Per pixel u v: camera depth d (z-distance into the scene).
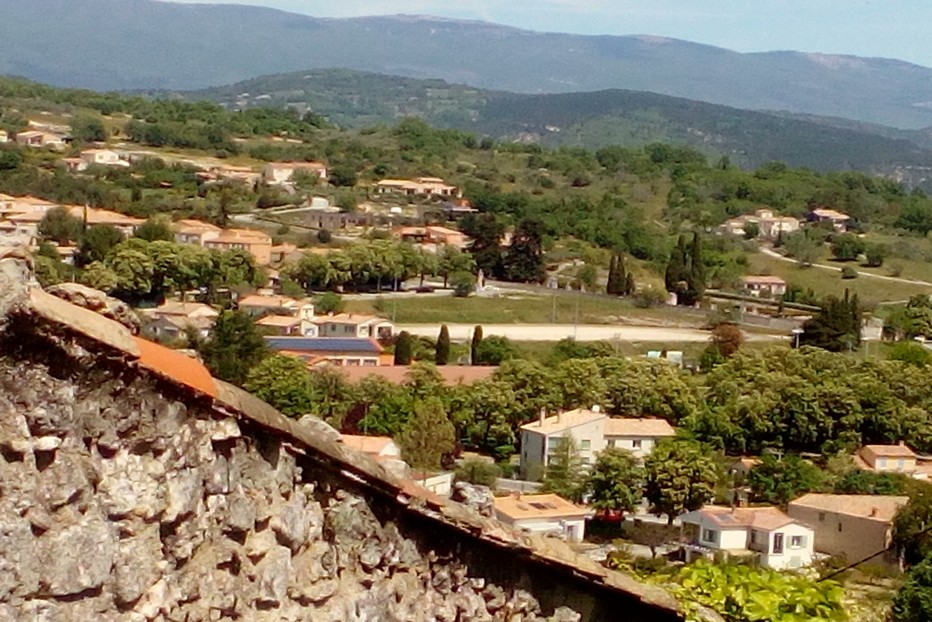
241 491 6.73
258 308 105.25
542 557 8.20
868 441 77.56
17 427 5.87
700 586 11.12
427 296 120.38
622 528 61.50
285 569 6.91
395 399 71.75
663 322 117.88
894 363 87.31
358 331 101.88
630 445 74.38
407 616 7.62
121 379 6.15
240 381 73.25
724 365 87.19
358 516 7.35
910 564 54.53
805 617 11.02
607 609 8.79
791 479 67.81
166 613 6.32
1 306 5.78
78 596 6.04
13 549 5.84
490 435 75.88
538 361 91.25
